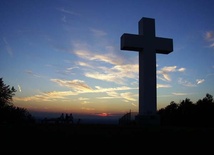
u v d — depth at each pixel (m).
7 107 44.75
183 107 42.09
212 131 12.71
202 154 9.64
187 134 11.91
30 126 13.70
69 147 9.59
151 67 23.98
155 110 23.31
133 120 23.16
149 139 10.87
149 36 24.47
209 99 42.06
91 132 11.75
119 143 10.20
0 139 10.27
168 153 9.52
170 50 24.75
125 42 23.86
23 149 9.23
